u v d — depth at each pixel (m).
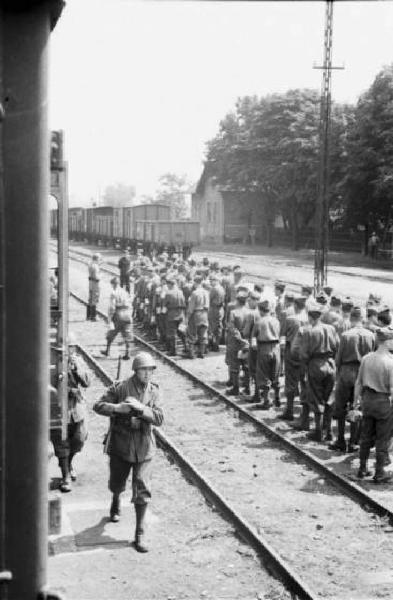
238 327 14.32
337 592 6.54
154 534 7.76
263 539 7.37
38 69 2.87
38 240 2.91
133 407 7.17
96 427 12.20
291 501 8.82
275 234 67.81
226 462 10.32
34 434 2.95
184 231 47.97
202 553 7.30
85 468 9.91
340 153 48.41
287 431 11.92
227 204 70.06
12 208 2.88
